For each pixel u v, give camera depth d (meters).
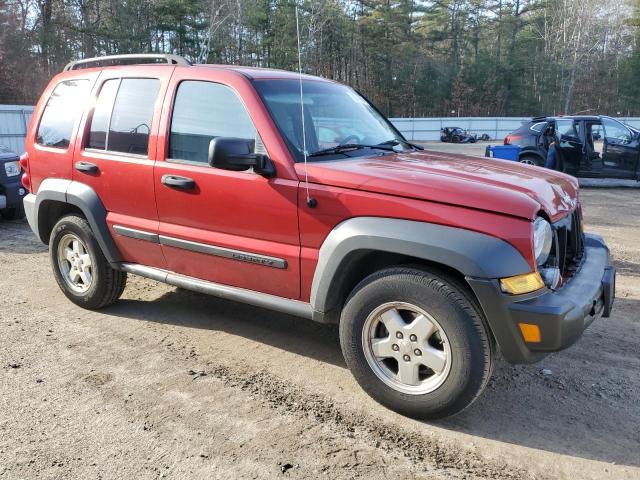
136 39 44.31
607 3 66.88
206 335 4.59
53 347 4.32
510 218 3.03
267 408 3.48
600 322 4.97
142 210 4.33
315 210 3.46
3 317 4.93
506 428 3.31
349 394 3.67
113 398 3.57
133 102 4.41
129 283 5.88
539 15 70.75
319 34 53.31
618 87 67.12
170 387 3.72
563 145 14.12
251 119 3.76
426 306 3.15
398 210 3.21
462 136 42.25
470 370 3.09
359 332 3.40
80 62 5.15
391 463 2.96
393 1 65.81
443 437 3.21
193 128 4.04
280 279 3.71
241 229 3.80
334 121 4.16
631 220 9.95
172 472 2.87
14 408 3.45
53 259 5.12
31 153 5.14
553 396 3.68
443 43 73.31
